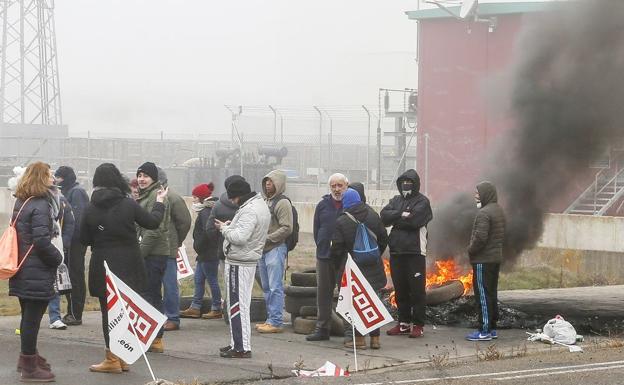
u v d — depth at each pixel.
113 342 10.46
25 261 10.55
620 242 26.69
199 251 16.33
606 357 12.76
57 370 11.46
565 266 26.86
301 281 15.78
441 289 17.09
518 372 11.43
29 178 10.59
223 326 15.54
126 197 11.34
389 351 13.44
